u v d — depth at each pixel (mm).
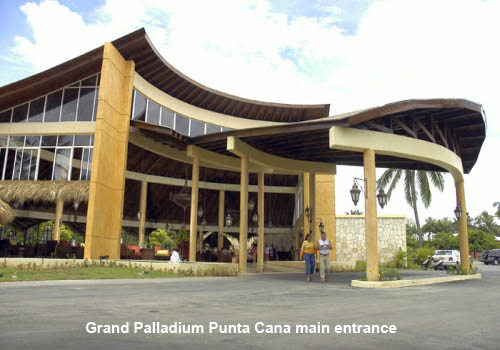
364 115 12578
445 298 8852
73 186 16828
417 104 13039
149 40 18656
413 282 12828
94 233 16281
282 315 6094
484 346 4461
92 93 19000
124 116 18781
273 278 14859
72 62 18078
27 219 26703
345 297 8672
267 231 35781
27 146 19062
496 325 5703
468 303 8062
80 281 11289
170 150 22641
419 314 6484
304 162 21453
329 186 27062
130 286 10141
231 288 10305
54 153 18734
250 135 16469
